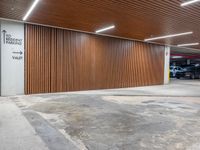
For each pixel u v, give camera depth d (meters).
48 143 2.92
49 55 8.27
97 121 4.08
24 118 4.22
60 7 5.72
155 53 12.77
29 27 7.70
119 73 10.73
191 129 3.64
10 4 5.45
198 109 5.36
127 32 9.18
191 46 14.02
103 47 10.02
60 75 8.60
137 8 5.73
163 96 7.74
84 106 5.55
